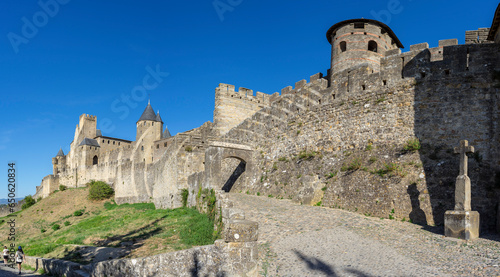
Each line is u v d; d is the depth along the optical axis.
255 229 13.52
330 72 41.00
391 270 12.48
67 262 20.47
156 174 50.22
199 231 21.94
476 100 20.98
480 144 20.33
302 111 31.39
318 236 17.14
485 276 11.48
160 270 14.30
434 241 16.31
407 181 21.80
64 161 126.19
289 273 13.01
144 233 26.55
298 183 29.44
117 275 15.12
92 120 118.44
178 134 40.53
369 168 24.02
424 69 23.17
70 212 69.00
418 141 22.25
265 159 34.84
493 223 18.84
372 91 25.56
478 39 28.94
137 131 92.25
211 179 32.19
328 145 27.94
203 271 13.72
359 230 18.25
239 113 47.88
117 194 72.56
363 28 39.38
